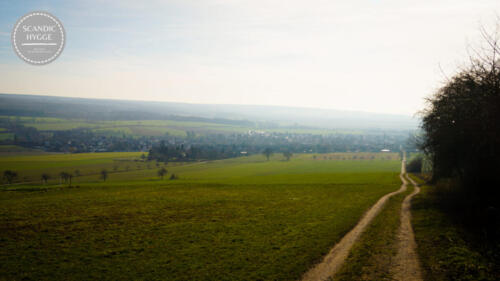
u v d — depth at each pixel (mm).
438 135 35969
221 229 27047
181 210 35219
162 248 22344
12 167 148500
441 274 16266
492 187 29875
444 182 43812
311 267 18578
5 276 17844
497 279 14969
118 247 22609
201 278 17625
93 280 17484
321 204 38750
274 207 36906
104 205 38188
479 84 26562
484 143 27453
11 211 33969
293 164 197500
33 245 22938
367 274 16953
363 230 25828
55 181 122375
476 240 20578
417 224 26531
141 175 145125
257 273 18047
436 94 36844
